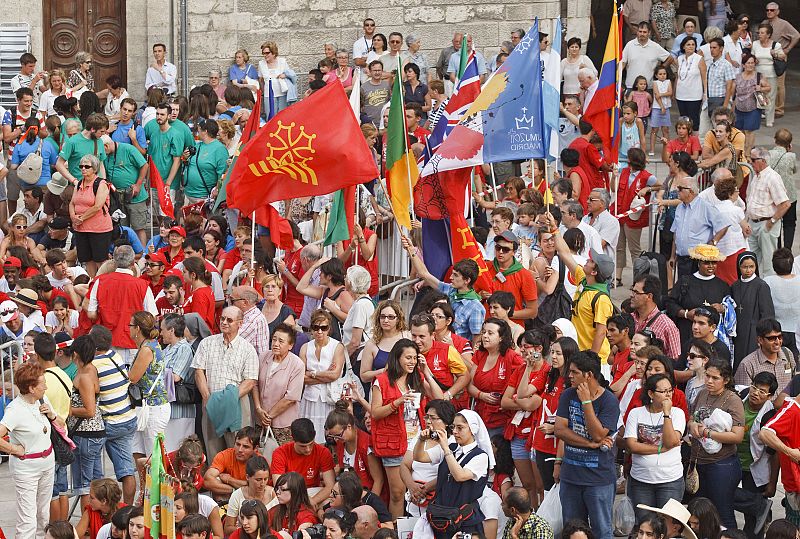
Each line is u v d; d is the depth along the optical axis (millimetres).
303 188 16141
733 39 27172
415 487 13461
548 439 13953
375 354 14766
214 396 15055
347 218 16812
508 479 14531
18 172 22625
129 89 29672
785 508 14203
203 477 14836
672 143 24062
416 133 22453
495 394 14562
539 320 16438
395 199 17625
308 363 15484
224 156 22547
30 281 18094
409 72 26688
